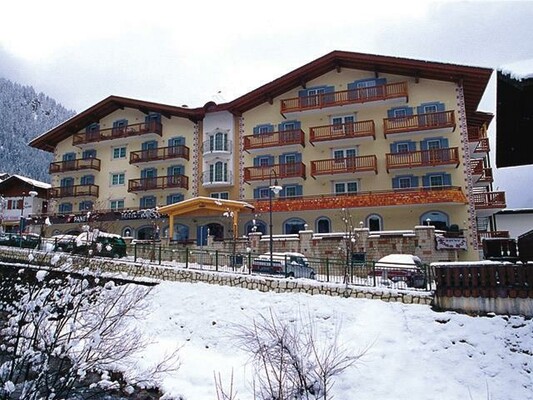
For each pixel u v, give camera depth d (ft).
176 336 48.85
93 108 125.18
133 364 39.78
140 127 119.65
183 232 106.52
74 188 124.88
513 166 28.17
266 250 80.28
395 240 72.33
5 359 24.73
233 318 49.19
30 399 23.03
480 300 41.75
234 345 44.80
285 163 102.63
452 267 43.68
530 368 34.91
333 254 74.69
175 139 118.11
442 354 37.93
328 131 98.68
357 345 40.09
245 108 110.73
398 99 94.89
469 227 86.38
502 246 46.26
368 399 33.83
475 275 42.52
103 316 28.81
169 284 58.03
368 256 73.20
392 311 44.57
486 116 102.58
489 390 33.86
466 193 88.38
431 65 90.99
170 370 37.35
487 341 38.09
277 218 99.60
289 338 37.11
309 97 101.96
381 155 96.48
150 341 44.75
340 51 98.22
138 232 113.09
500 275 41.47
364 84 99.96
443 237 70.23
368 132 95.50
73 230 101.50
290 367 31.96
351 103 97.30
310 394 31.07
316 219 96.43
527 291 40.09
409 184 93.20
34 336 23.93
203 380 38.73
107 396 35.78
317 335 43.09
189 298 54.39
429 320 42.04
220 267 63.82
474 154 110.11
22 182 142.31
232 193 108.58
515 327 38.83
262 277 53.83
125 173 123.03
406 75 97.14
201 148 114.62
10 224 139.64
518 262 43.37
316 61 100.89
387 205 88.58
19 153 279.49
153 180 114.21
